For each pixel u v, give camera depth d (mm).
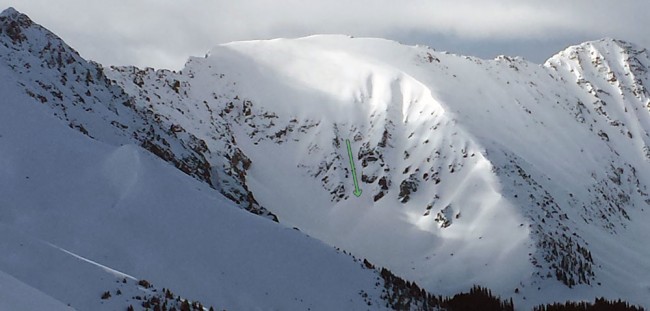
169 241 149500
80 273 113312
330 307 150750
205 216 161000
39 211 146000
